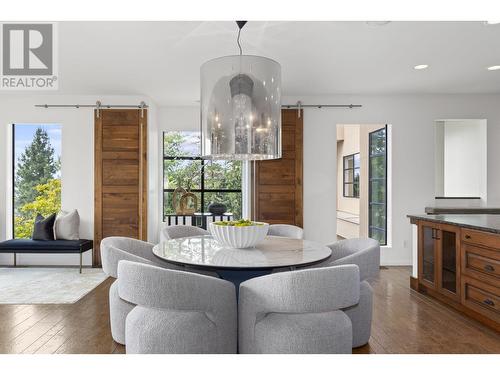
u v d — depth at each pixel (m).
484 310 2.88
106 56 3.60
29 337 2.68
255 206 5.12
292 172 5.13
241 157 2.68
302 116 5.14
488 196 5.16
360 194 6.92
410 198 5.16
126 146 5.07
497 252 2.74
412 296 3.72
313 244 2.85
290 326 1.91
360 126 7.05
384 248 5.15
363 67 3.98
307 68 4.00
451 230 3.29
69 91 4.88
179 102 5.40
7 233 5.12
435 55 3.63
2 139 5.11
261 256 2.37
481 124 5.23
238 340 2.07
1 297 3.64
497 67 4.00
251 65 2.30
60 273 4.64
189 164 5.80
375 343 2.59
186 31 3.03
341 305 1.83
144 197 5.05
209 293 1.88
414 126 5.17
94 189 5.06
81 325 2.92
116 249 2.52
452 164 5.81
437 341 2.62
